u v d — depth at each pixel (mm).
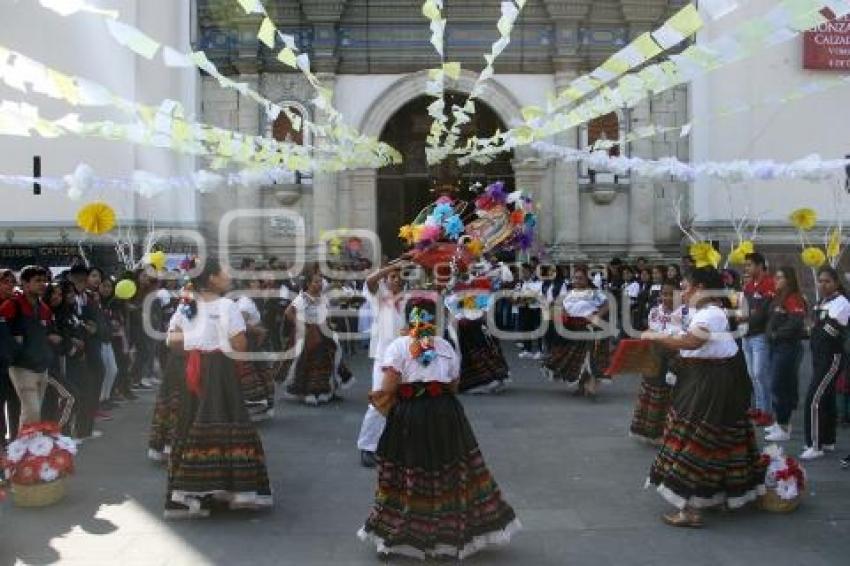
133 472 7336
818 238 17094
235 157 6516
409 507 5137
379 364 7402
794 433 8703
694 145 18516
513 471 7281
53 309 8141
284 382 11094
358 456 7832
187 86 17984
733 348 5898
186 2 17891
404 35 18859
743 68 17828
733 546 5449
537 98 18969
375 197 19203
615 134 18688
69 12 4367
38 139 16172
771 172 5887
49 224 16312
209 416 6004
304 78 18766
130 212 16141
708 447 5789
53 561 5270
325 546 5488
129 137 5473
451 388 5285
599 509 6227
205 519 6035
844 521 5914
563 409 10023
